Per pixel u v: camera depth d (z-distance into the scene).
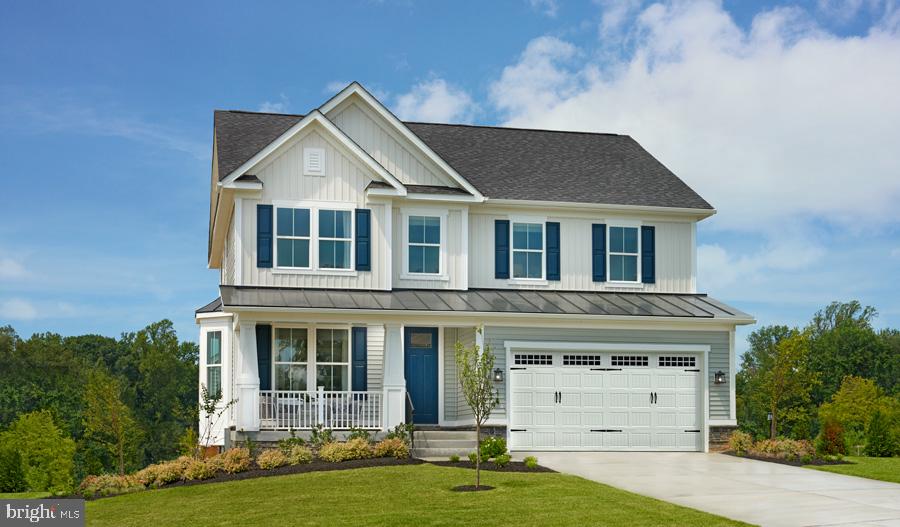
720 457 24.53
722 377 26.58
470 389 18.52
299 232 25.28
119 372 85.69
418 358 26.70
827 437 25.41
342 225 25.61
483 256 27.70
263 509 16.23
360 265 25.56
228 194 25.11
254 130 28.00
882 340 80.00
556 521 14.70
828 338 79.50
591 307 26.39
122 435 28.86
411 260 26.64
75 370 70.12
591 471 21.05
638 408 26.14
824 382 76.12
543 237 28.23
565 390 25.77
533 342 25.52
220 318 27.59
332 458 21.33
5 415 64.75
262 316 23.30
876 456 26.33
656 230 29.17
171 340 88.94
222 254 32.25
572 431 25.70
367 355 25.83
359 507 16.06
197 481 20.11
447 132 32.03
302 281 25.16
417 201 26.67
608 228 28.80
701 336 26.69
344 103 26.95
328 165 25.66
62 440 52.78
